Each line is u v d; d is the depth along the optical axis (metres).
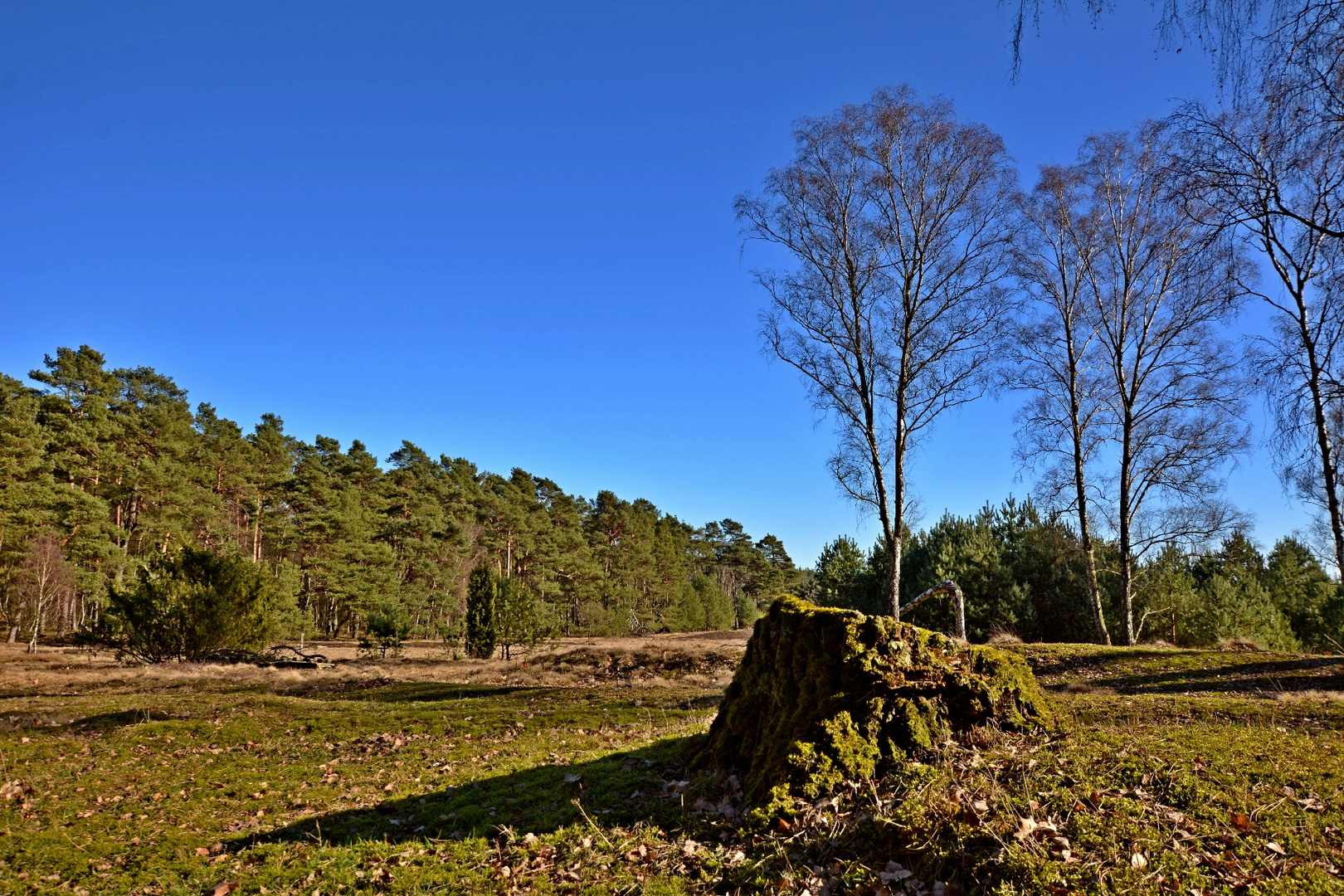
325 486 49.06
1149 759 4.03
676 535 83.00
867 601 24.66
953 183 17.84
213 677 17.08
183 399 51.41
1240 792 3.55
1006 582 22.58
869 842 3.68
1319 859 2.94
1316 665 11.45
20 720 11.03
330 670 19.66
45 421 42.22
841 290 18.73
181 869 4.74
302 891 4.13
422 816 5.36
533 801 5.34
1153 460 19.34
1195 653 14.06
